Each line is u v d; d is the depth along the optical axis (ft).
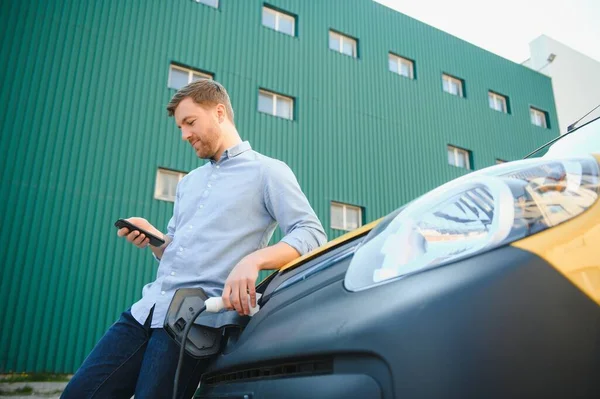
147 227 4.02
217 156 3.96
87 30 23.57
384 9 36.50
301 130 28.81
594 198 1.94
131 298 20.42
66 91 22.11
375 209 30.04
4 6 21.72
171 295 3.30
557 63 46.78
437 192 2.29
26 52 21.67
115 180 21.93
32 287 18.67
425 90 36.17
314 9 32.48
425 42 38.04
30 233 19.34
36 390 15.37
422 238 2.00
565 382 1.44
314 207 27.66
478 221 1.88
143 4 25.67
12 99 20.72
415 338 1.57
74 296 19.33
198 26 27.09
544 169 2.18
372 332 1.70
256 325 2.59
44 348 18.15
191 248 3.46
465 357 1.48
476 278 1.63
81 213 20.66
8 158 19.89
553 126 43.39
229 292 2.75
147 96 24.17
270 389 2.14
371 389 1.61
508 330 1.50
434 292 1.66
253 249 3.54
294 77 29.76
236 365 2.52
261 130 27.25
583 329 1.52
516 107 41.68
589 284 1.61
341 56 32.48
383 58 34.71
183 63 25.89
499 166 2.43
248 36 28.73
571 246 1.69
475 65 40.52
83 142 21.76
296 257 3.16
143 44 24.97
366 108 32.24
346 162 29.89
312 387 1.86
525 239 1.71
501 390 1.42
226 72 27.17
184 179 4.43
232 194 3.60
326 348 1.84
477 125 38.09
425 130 34.76
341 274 2.27
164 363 3.00
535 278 1.59
